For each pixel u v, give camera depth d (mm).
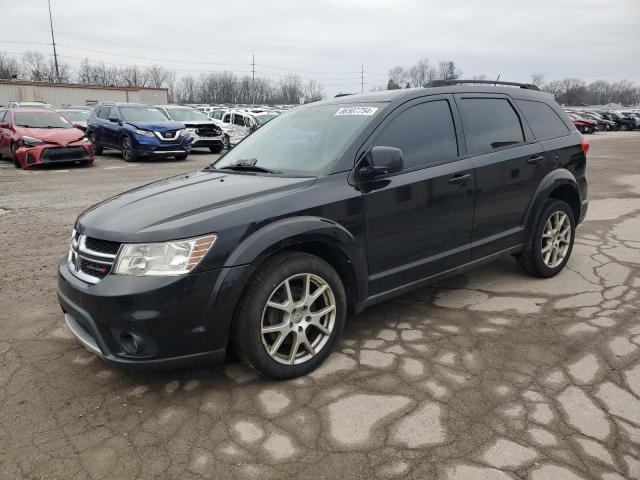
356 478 2352
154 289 2725
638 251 5840
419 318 4082
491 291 4645
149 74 82250
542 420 2740
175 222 2869
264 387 3119
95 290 2811
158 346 2787
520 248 4637
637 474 2342
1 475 2418
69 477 2402
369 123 3641
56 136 13844
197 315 2816
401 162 3334
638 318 3996
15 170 13578
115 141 16656
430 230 3818
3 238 6609
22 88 41312
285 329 3115
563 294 4539
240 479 2363
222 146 20781
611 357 3402
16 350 3652
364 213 3406
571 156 5039
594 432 2635
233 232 2895
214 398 3018
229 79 84500
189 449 2576
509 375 3205
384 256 3582
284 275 3041
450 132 4047
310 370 3262
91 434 2713
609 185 11180
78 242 3170
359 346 3621
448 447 2545
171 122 16484
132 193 3625
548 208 4789
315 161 3598
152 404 2977
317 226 3139
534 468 2385
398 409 2867
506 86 4777
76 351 3635
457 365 3338
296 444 2592
